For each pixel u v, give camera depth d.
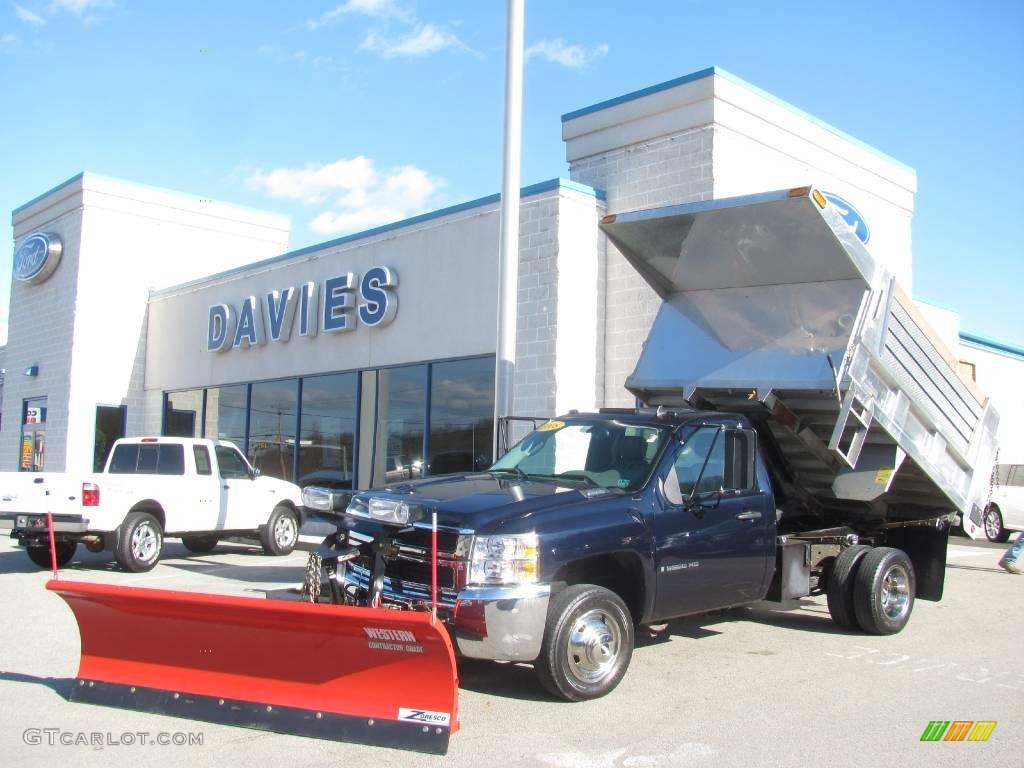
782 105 15.25
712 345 8.91
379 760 5.24
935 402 8.95
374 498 6.73
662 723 5.94
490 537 6.14
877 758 5.36
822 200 7.36
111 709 6.18
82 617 6.41
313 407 18.91
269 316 20.09
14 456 26.92
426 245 16.41
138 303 25.47
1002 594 11.55
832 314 8.09
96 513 12.41
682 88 14.27
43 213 26.84
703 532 7.36
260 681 5.91
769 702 6.45
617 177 15.02
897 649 8.24
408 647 5.45
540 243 14.36
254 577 12.20
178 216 26.39
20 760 5.23
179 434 23.72
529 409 14.22
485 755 5.32
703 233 8.34
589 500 6.74
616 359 14.57
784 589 8.33
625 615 6.62
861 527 9.85
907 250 18.66
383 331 17.16
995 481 19.48
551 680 6.24
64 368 24.67
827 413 8.30
